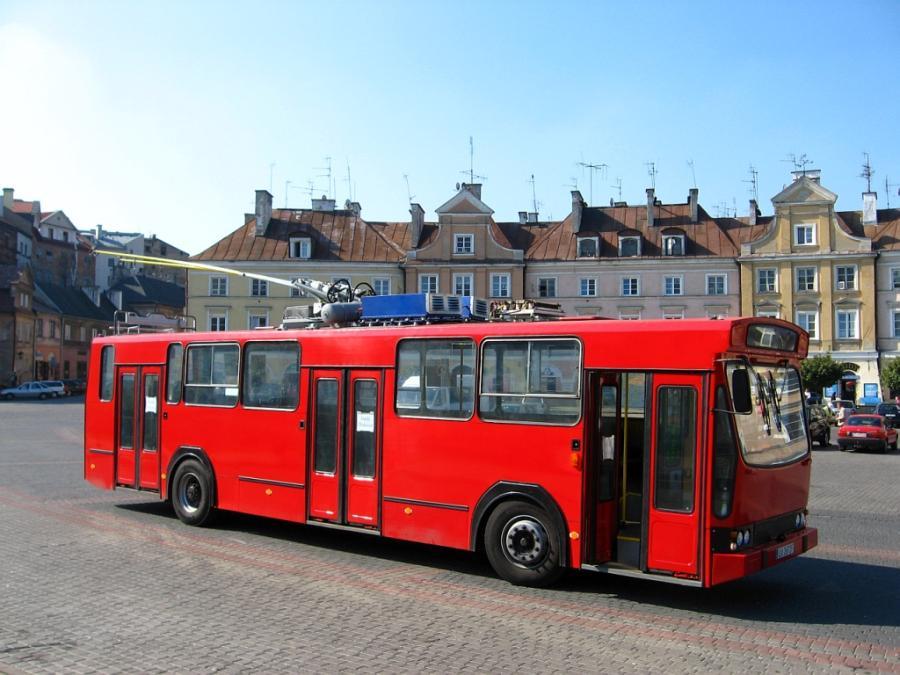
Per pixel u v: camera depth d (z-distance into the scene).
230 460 13.13
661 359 9.01
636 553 9.32
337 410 11.70
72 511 15.05
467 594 9.45
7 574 10.23
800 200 57.62
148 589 9.55
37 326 81.44
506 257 59.66
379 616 8.52
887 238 57.19
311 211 64.31
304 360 12.18
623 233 59.91
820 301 57.03
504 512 9.93
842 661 7.21
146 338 14.87
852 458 31.33
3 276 77.81
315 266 60.22
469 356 10.43
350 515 11.41
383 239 62.28
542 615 8.59
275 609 8.74
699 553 8.52
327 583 9.93
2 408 56.31
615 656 7.31
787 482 9.49
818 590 9.82
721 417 8.64
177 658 7.18
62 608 8.74
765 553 8.69
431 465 10.60
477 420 10.23
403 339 11.08
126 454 15.02
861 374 56.41
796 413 10.11
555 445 9.54
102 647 7.47
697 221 61.41
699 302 58.59
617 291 59.31
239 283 60.69
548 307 11.86
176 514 14.66
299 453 12.09
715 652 7.43
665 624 8.33
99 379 15.73
